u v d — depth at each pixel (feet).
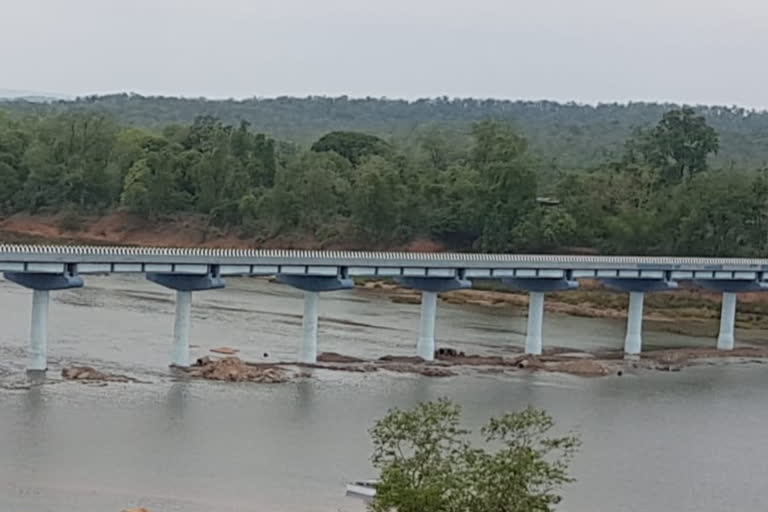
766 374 431.43
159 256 370.94
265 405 328.49
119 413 307.99
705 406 365.61
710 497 268.21
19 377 340.80
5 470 254.88
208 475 261.03
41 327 350.84
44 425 291.38
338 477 264.52
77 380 341.62
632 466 289.33
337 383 364.38
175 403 322.96
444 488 172.45
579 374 408.67
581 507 253.44
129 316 456.45
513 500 172.86
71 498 240.12
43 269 349.00
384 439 186.39
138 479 255.29
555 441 202.39
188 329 373.61
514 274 440.04
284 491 253.03
